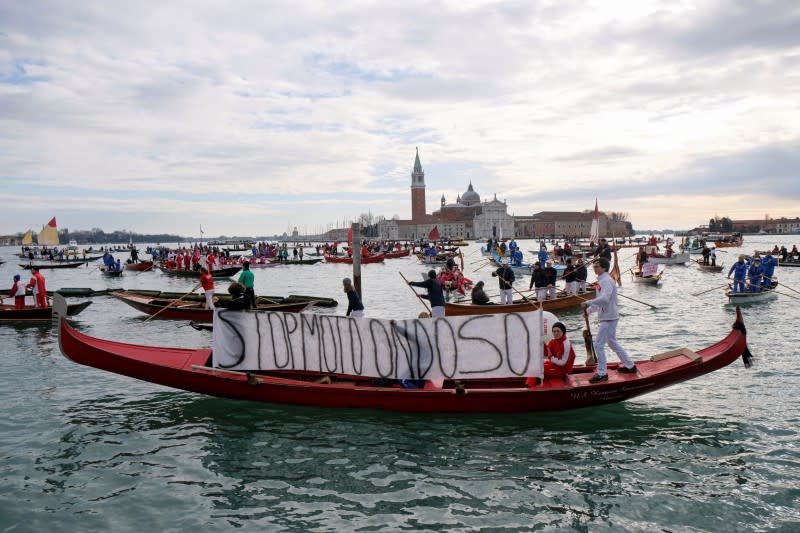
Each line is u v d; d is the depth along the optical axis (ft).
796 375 38.37
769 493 22.70
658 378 31.17
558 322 32.14
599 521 21.06
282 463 26.43
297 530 20.81
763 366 40.93
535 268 73.51
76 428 31.14
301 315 32.83
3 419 32.65
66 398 36.60
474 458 26.58
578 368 33.83
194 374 32.60
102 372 43.37
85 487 24.31
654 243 171.73
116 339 58.18
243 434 29.86
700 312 68.74
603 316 30.83
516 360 30.81
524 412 31.35
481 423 30.63
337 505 22.54
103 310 83.25
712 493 22.85
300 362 33.01
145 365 32.91
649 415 31.63
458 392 30.01
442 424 30.58
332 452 27.48
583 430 29.66
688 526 20.59
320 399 32.09
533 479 24.41
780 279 109.81
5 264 250.78
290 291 112.57
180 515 21.97
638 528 20.54
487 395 30.25
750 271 84.33
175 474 25.48
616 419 31.07
